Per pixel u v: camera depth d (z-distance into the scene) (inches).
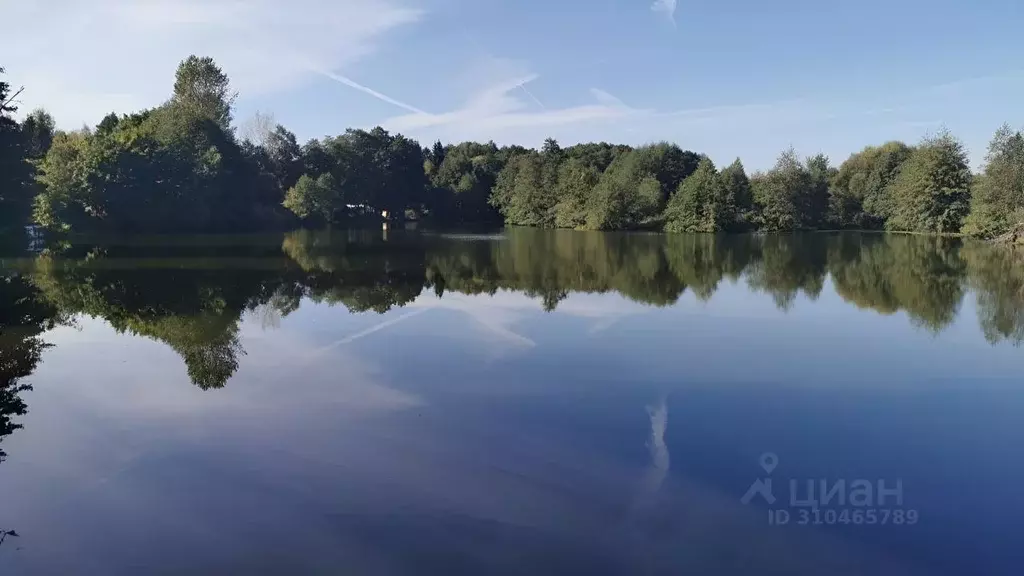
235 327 699.4
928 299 917.8
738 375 530.3
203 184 2399.1
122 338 644.7
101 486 325.4
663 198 3351.4
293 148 3543.3
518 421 418.9
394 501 308.5
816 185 3380.9
